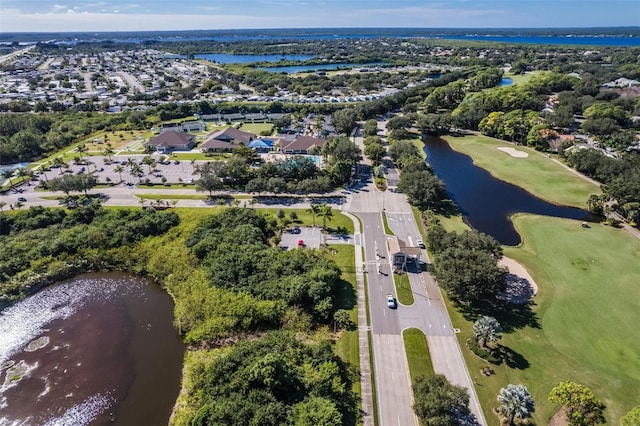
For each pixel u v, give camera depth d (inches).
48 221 4699.8
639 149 6820.9
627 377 2687.0
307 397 2413.9
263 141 7524.6
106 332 3225.9
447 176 6269.7
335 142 6752.0
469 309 3336.6
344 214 4948.3
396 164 6574.8
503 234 4586.6
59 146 7608.3
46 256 4013.3
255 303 3213.6
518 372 2723.9
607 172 5600.4
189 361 2842.0
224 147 7308.1
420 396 2335.1
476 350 2874.0
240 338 3053.6
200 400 2459.4
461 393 2298.2
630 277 3708.2
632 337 3019.2
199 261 3922.2
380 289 3580.2
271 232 4544.8
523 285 3627.0
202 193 5556.1
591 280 3673.7
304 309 3275.1
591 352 2891.2
